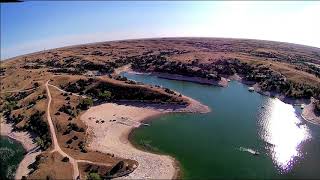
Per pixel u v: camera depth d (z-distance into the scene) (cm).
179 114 15650
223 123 14212
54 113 15312
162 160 10888
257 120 14575
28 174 10338
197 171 10025
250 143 11994
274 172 9806
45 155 11388
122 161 10456
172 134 13150
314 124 14200
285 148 11588
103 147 12206
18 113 16312
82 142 12481
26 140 13425
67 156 11194
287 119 14712
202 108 16150
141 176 10012
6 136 14225
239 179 9425
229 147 11688
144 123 14600
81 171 10250
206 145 11912
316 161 10569
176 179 9700
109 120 15075
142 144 12319
